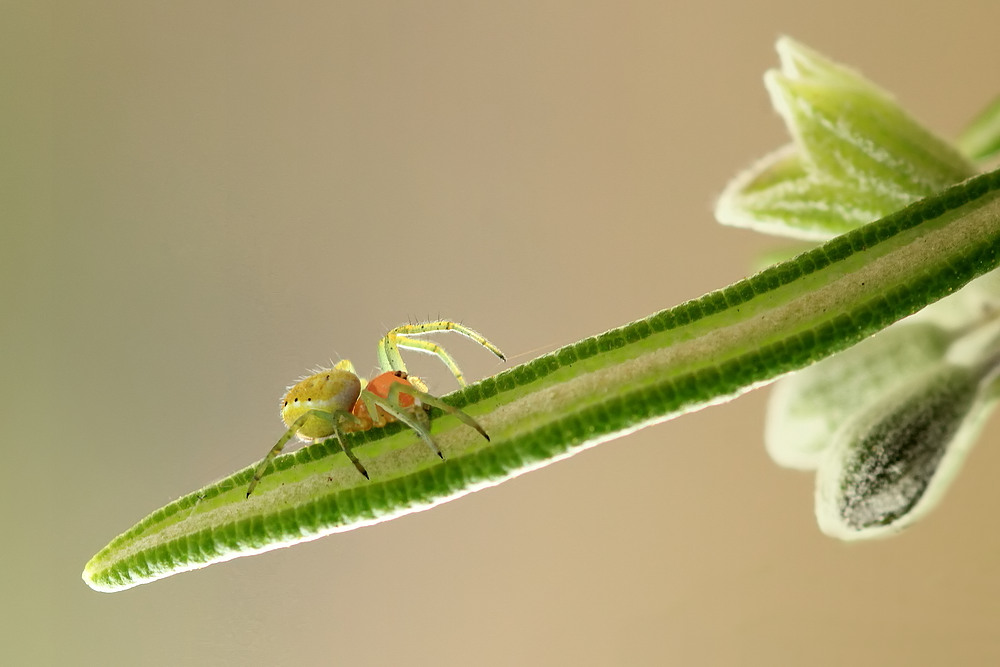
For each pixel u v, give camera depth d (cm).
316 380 10
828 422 11
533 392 10
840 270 10
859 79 11
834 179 11
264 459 10
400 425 10
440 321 10
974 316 10
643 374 10
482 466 10
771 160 11
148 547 10
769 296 10
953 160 11
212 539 10
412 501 10
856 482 10
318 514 10
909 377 10
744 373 10
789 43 11
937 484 10
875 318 10
